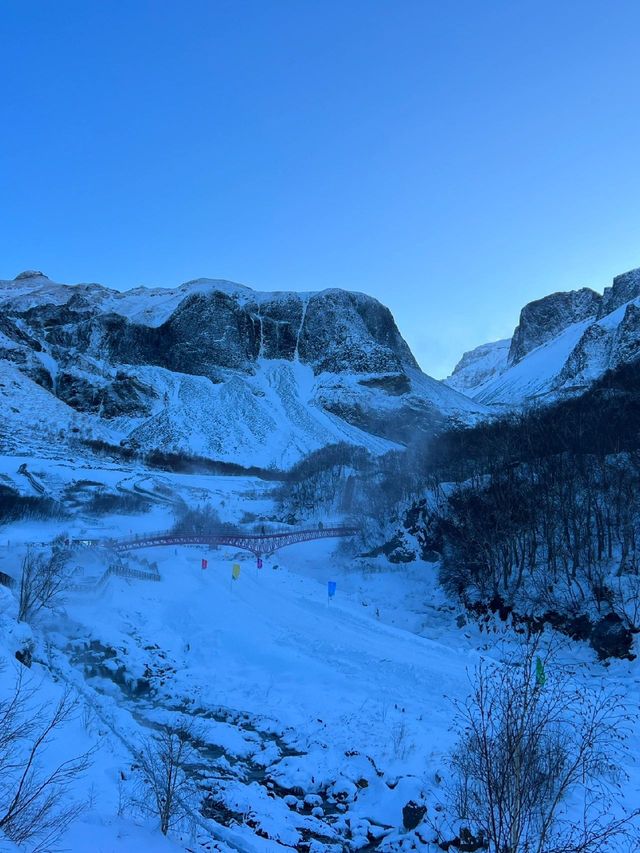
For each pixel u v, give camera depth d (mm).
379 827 21391
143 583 60219
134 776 20547
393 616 57125
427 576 65750
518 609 51344
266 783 24719
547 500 57812
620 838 17562
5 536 84375
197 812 20516
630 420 77562
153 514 129875
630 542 53500
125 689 35000
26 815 14062
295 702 33156
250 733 29109
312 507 127438
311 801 23172
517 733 14914
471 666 37344
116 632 42469
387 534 80312
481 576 56688
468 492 67500
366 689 34438
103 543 77812
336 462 154250
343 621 50094
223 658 41969
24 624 36938
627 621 43406
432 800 21625
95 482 151625
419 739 27000
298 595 60719
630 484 56594
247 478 189750
